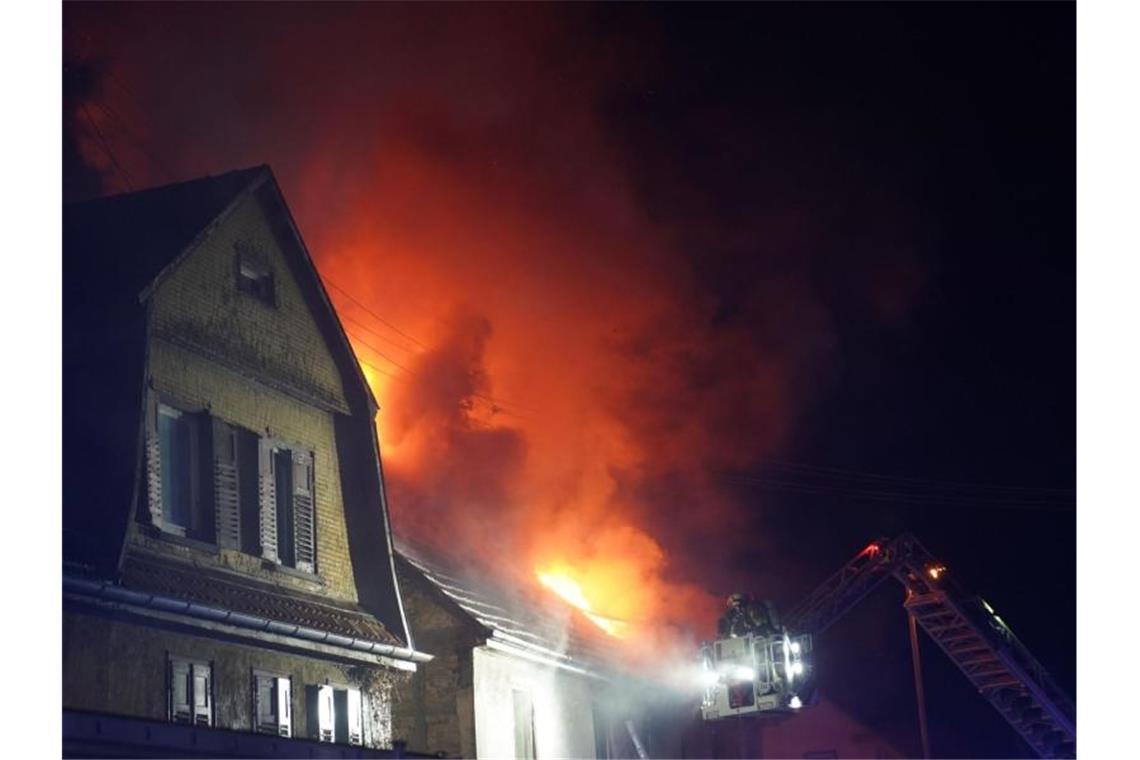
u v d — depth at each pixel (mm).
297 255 19094
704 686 30312
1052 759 37594
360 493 19781
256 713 16344
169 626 14984
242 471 17578
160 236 16656
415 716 21641
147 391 15602
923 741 36875
